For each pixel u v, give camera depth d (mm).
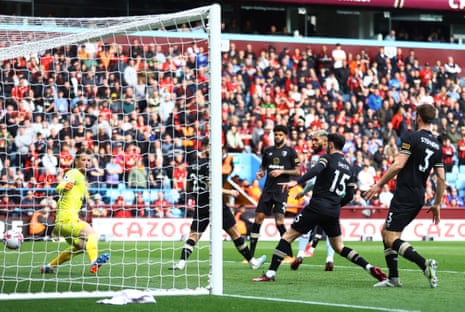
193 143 34500
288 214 33094
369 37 47094
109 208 30641
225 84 39312
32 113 31031
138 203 31578
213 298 11898
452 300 12023
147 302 11203
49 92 32594
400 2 43406
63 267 18141
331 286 14031
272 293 12820
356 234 34656
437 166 13711
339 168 14227
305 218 14406
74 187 16047
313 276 16094
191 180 17125
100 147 32125
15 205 27266
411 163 13609
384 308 10883
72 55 33844
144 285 14430
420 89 43125
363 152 38625
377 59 43594
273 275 14750
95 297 11867
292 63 42156
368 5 42875
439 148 13625
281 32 45250
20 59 32250
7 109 31484
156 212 31766
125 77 35219
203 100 36188
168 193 32375
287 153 19578
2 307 10641
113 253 23797
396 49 44438
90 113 32594
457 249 27609
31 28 18656
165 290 12633
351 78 42562
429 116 13648
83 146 24500
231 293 12805
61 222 15930
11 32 18719
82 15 41688
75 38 15430
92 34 15047
